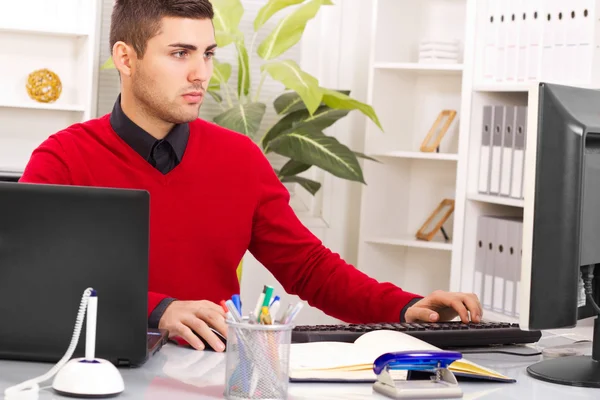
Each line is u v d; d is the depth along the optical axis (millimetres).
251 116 3830
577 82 3439
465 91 3904
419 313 2094
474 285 3920
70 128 2297
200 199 2283
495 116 3807
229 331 1416
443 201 4375
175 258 2254
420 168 4527
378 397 1475
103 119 2305
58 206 1560
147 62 2082
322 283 2334
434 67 4078
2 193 1562
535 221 1625
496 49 3814
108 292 1567
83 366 1402
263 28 4547
